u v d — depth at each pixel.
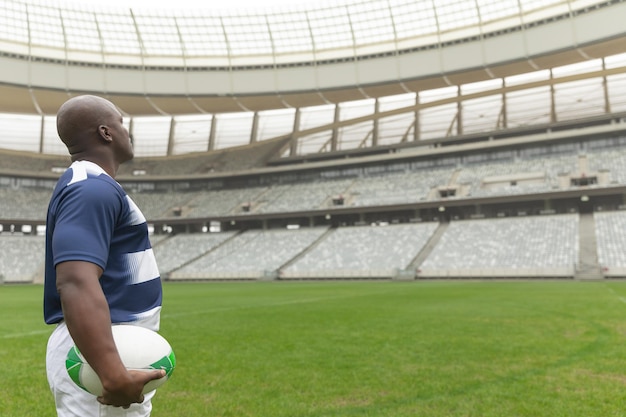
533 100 52.59
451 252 44.03
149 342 1.69
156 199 62.88
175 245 57.16
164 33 51.66
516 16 46.41
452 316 13.41
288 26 51.56
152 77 52.72
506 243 43.09
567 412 4.86
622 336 9.50
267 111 62.75
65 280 1.49
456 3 47.25
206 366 7.34
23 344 9.99
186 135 64.19
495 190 47.72
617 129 46.47
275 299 21.64
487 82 54.75
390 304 17.80
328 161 58.06
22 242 54.66
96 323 1.47
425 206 48.47
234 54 53.31
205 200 61.56
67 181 1.68
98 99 1.92
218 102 55.84
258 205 57.56
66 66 50.62
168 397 5.70
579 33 43.88
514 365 7.05
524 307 15.55
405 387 5.96
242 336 10.39
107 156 1.88
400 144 56.72
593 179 44.84
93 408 1.64
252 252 52.41
